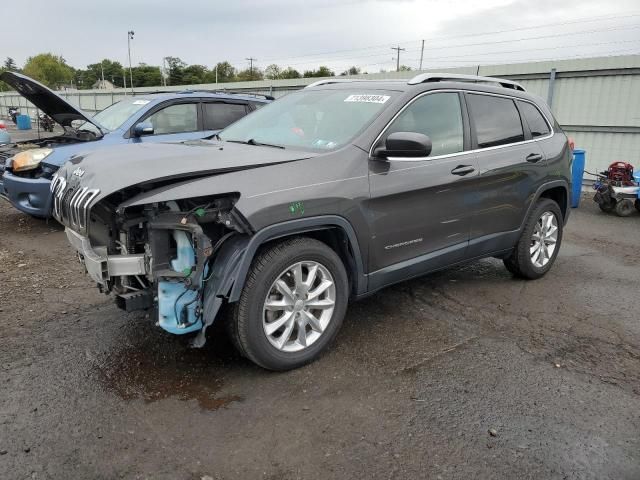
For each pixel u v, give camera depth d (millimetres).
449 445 2785
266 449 2713
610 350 3936
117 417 2936
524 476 2578
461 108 4426
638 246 7184
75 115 7109
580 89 11328
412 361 3670
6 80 6453
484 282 5371
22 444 2686
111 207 3182
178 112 7996
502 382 3426
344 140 3727
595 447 2807
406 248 3988
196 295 3078
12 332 3951
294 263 3328
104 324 4109
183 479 2488
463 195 4312
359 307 4609
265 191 3137
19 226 7316
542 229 5379
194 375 3389
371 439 2814
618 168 9156
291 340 3518
